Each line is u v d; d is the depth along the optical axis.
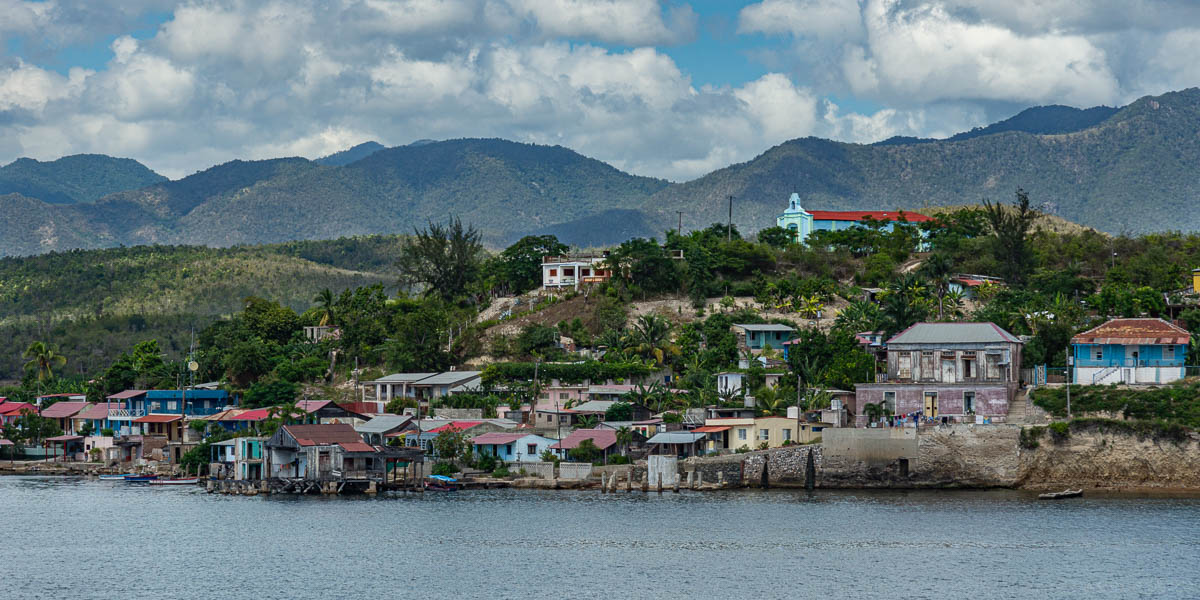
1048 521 182.12
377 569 159.12
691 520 190.25
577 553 167.12
